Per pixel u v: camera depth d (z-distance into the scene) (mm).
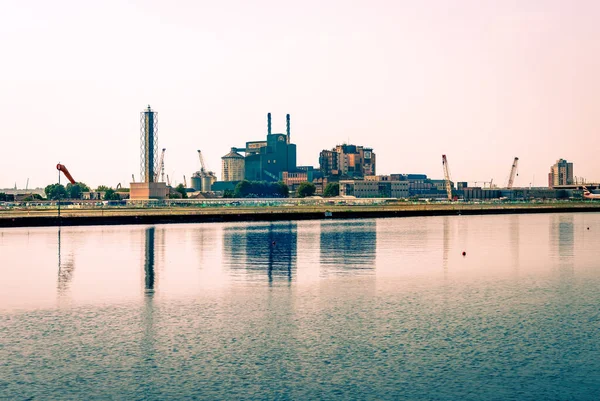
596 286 78062
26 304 67188
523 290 75188
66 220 196750
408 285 78562
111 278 84938
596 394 40906
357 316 60938
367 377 43906
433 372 44844
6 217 195750
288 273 89125
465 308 64562
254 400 40125
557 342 51812
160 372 44906
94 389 41875
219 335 54156
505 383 42812
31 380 43406
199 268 94812
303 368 45688
